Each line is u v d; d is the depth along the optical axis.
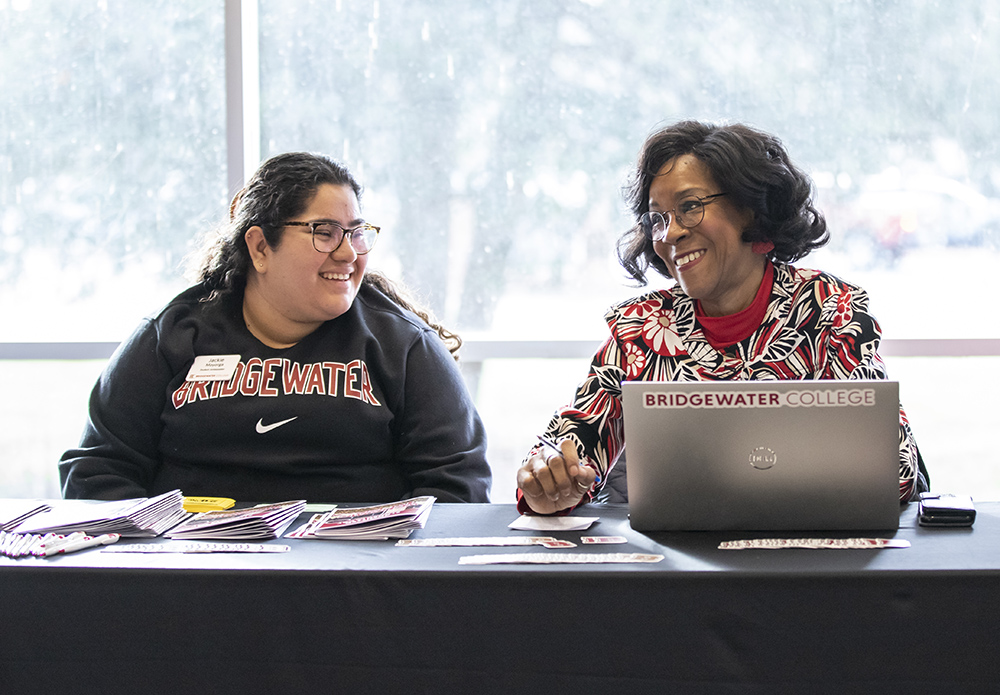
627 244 1.77
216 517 1.30
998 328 2.61
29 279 2.84
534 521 1.31
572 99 2.70
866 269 2.66
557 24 2.69
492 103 2.72
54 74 2.80
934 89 2.61
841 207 2.65
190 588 1.05
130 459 1.76
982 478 2.64
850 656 1.00
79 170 2.81
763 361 1.56
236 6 2.70
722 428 1.19
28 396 2.85
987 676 0.98
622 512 1.36
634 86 2.69
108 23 2.78
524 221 2.74
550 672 1.03
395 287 2.07
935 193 2.62
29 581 1.07
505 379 2.77
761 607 1.00
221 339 1.81
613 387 1.62
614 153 2.70
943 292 2.64
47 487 2.86
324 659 1.05
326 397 1.72
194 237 2.79
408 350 1.82
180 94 2.78
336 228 1.74
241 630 1.05
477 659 1.03
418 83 2.74
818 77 2.63
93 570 1.07
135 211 2.80
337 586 1.04
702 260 1.54
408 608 1.03
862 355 1.48
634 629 1.01
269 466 1.71
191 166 2.78
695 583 1.00
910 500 1.37
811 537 1.17
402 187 2.76
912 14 2.60
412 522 1.24
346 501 1.73
